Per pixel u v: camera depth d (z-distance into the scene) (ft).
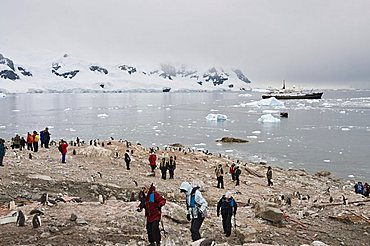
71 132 233.14
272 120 294.87
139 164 103.09
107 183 72.84
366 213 61.46
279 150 171.63
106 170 87.92
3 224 38.73
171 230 40.75
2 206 47.09
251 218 53.42
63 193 60.85
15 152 99.04
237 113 387.55
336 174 127.54
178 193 72.23
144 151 126.82
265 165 134.72
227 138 196.65
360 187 95.20
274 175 114.73
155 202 32.96
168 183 81.15
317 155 159.94
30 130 240.32
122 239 35.60
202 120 315.58
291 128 256.11
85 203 51.13
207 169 111.34
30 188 61.11
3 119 319.88
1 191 56.08
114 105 538.06
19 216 37.93
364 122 290.35
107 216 43.98
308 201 75.05
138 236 37.11
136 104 569.64
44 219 40.78
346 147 179.52
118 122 297.33
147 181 80.38
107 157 104.47
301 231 49.70
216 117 311.27
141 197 36.14
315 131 239.50
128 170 91.97
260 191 86.48
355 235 50.01
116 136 214.90
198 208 34.94
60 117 340.80
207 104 573.74
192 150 150.10
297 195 82.69
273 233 46.47
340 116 342.23
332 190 98.22
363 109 424.87
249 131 240.53
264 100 509.76
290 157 155.74
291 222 53.93
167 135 220.84
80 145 127.13
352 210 63.52
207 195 74.59
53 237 34.37
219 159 128.67
